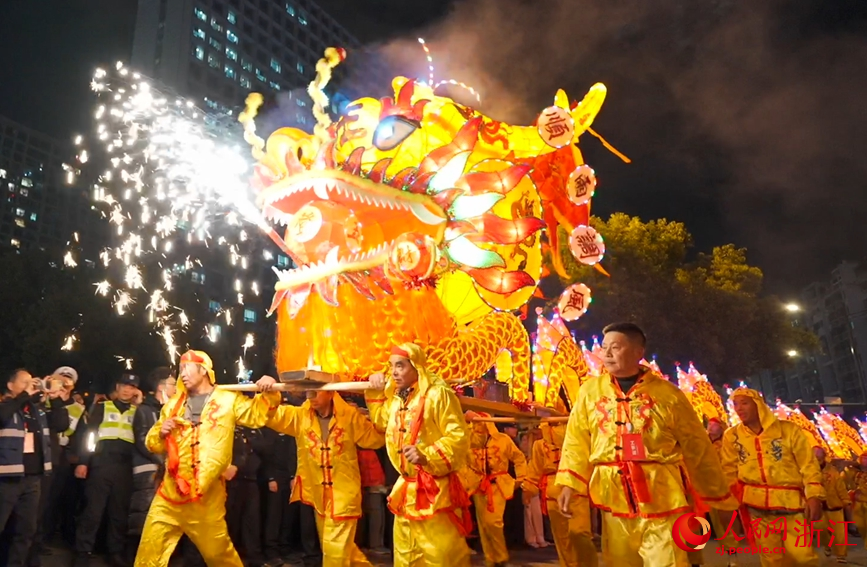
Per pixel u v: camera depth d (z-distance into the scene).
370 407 5.24
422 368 4.54
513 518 9.55
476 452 6.93
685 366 21.06
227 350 27.75
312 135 5.60
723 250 25.12
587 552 5.90
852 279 67.69
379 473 6.13
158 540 4.84
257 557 6.93
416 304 5.49
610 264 21.28
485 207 5.84
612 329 3.76
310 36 73.81
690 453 3.61
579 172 6.72
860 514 10.44
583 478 3.80
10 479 5.67
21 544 5.77
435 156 5.76
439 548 4.22
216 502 5.00
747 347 21.59
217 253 36.22
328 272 5.25
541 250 6.89
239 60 63.34
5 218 68.75
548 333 7.12
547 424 7.27
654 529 3.47
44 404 6.79
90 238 38.97
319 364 5.28
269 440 7.28
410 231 5.70
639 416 3.61
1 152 69.31
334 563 5.18
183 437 5.00
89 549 6.49
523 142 6.69
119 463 6.68
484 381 6.38
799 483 5.37
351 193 5.25
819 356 75.62
